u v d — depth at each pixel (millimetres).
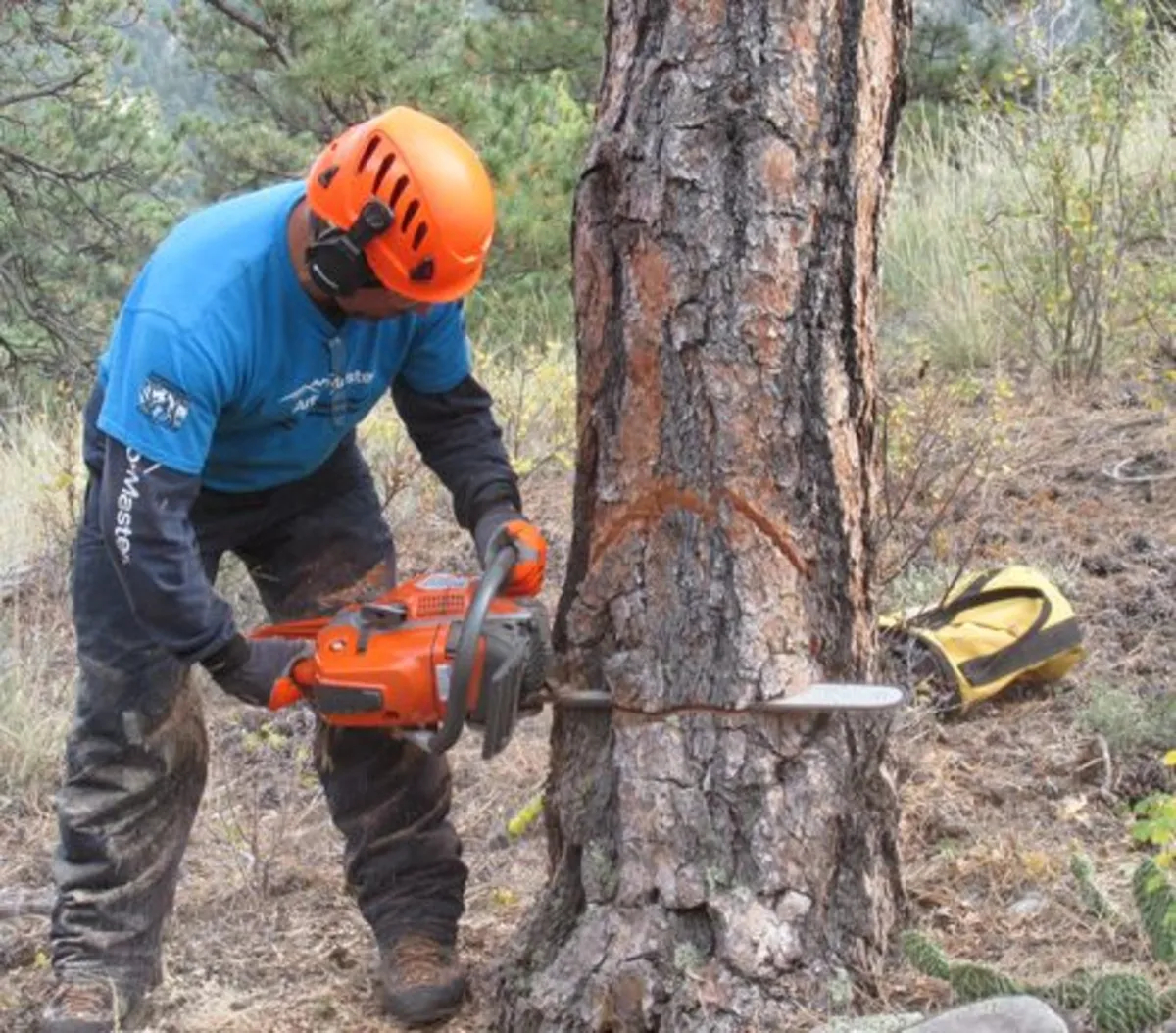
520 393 7352
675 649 3121
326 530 3629
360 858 3584
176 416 3041
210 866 4457
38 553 7156
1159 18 9938
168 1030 3566
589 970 3129
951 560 5578
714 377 3064
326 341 3197
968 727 4555
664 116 3047
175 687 3496
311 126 15492
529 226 11031
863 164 3098
